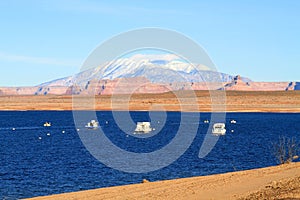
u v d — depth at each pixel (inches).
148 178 1549.0
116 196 877.8
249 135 3745.1
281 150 1790.1
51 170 1787.6
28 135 3956.7
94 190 992.9
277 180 926.4
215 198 784.9
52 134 4015.8
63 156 2310.5
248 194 789.9
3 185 1461.6
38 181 1533.0
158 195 851.4
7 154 2452.0
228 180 995.9
